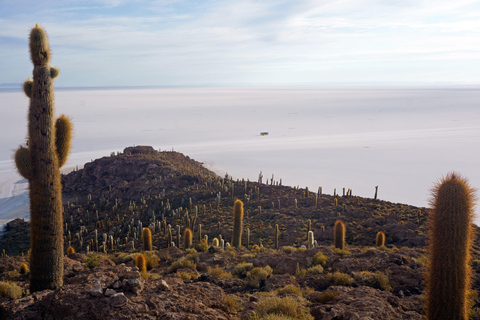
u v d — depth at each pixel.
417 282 13.55
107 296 8.84
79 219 68.94
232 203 62.38
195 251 23.98
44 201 12.62
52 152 12.83
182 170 95.19
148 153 116.44
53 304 8.70
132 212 67.19
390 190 131.50
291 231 42.62
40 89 12.55
